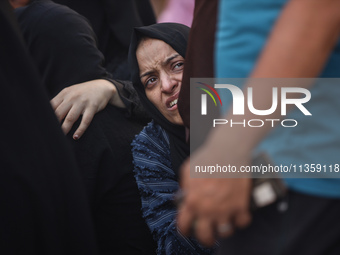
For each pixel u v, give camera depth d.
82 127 3.77
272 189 2.04
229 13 2.15
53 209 2.55
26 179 2.44
